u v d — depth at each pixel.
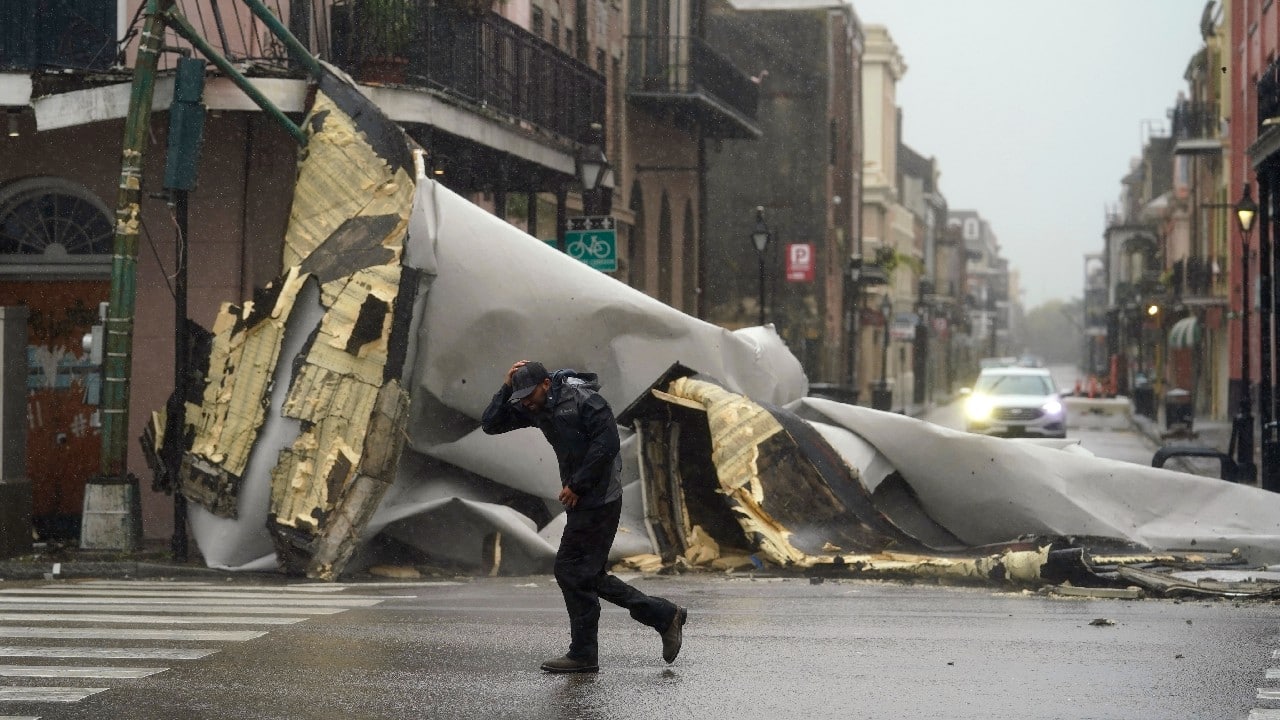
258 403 14.24
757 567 13.67
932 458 14.91
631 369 15.04
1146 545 14.50
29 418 18.73
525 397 8.12
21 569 14.14
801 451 14.01
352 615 10.59
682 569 13.59
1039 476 14.82
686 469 14.77
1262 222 24.55
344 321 14.24
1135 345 82.00
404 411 14.09
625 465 15.00
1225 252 52.44
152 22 14.86
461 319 14.62
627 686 7.69
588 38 31.36
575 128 24.45
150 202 18.42
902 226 89.38
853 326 52.16
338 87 15.52
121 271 14.98
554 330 14.87
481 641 9.20
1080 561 11.95
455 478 14.86
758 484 13.80
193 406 14.59
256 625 10.00
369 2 18.14
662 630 8.21
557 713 7.06
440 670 8.16
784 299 57.34
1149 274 70.62
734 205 57.62
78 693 7.58
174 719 6.99
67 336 18.75
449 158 20.59
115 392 15.02
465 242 14.70
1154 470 15.14
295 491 13.96
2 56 18.36
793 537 13.54
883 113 78.06
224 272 18.39
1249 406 24.88
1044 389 41.16
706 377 14.85
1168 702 7.27
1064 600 11.45
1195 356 61.62
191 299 18.42
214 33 18.52
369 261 14.43
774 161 57.50
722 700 7.33
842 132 61.44
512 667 8.24
